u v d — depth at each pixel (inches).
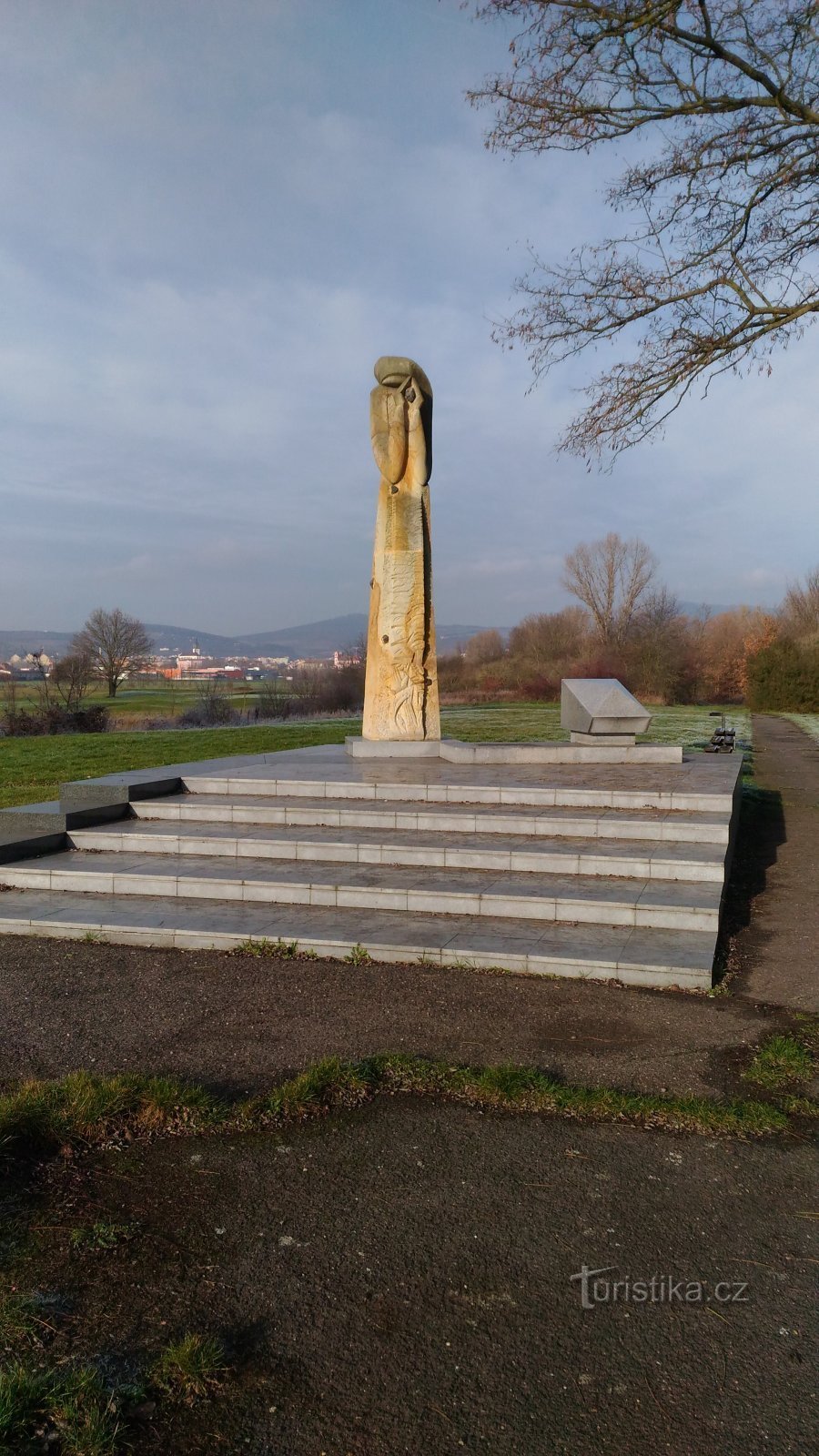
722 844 321.1
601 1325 113.8
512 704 1598.2
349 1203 140.4
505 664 2123.5
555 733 877.2
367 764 476.7
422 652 515.8
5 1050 197.9
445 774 428.8
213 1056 194.4
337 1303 117.3
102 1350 108.0
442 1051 195.6
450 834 349.7
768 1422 98.5
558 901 272.2
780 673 1707.7
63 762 696.4
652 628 2075.5
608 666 1916.8
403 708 518.0
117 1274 122.7
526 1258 127.3
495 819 348.8
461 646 2325.3
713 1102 172.2
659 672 1908.2
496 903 278.5
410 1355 108.4
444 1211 138.3
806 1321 114.8
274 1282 121.4
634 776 418.3
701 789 369.7
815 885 353.7
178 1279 122.0
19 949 273.3
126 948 272.7
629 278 345.7
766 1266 125.8
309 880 303.4
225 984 238.8
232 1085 180.4
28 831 364.8
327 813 367.6
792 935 285.0
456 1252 128.3
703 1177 148.5
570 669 1926.7
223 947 267.9
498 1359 108.0
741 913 312.5
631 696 499.8
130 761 700.7
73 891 324.5
